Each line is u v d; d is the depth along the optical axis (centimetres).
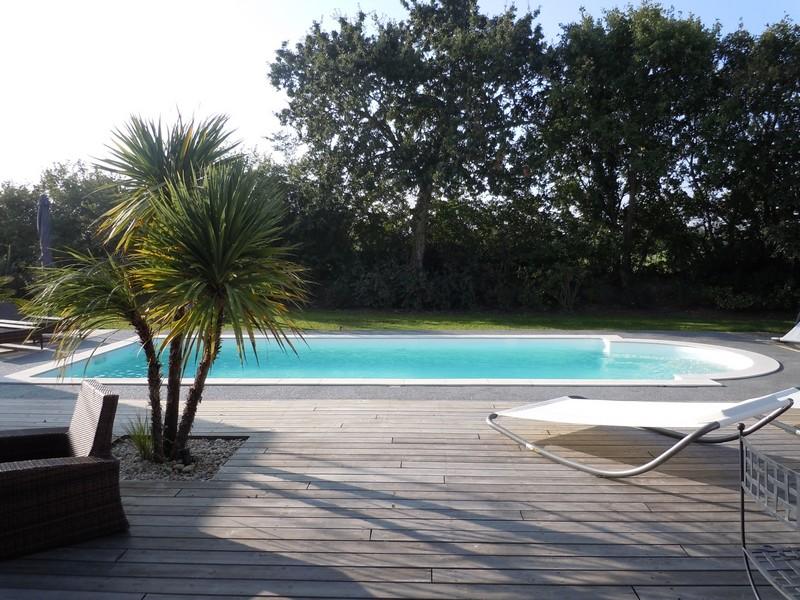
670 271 2241
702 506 359
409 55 1889
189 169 470
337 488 390
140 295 406
